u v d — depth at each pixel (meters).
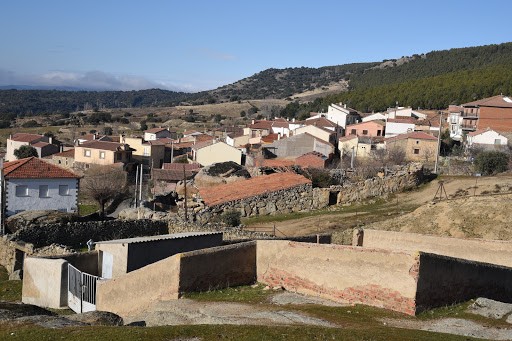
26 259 24.03
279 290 19.33
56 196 48.47
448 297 17.20
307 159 68.25
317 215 42.22
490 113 90.56
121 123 188.00
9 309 17.69
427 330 14.81
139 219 38.41
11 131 158.75
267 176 49.78
